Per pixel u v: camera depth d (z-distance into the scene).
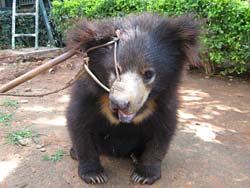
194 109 1.86
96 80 0.98
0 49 3.40
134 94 0.88
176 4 2.36
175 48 1.03
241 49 2.27
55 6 3.08
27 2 3.70
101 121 1.12
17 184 1.16
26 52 3.05
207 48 2.28
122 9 2.62
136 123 1.12
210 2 2.26
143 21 1.03
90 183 1.16
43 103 1.87
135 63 0.92
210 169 1.26
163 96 1.06
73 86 1.13
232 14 2.23
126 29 1.00
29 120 1.62
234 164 1.30
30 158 1.30
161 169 1.25
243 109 1.89
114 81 0.93
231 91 2.18
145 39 0.96
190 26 1.03
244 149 1.42
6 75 2.49
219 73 2.49
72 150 1.28
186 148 1.40
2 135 1.46
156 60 0.96
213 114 1.80
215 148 1.42
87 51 0.99
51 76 2.47
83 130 1.13
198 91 2.15
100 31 0.99
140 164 1.19
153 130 1.14
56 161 1.28
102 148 1.23
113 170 1.24
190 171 1.25
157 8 2.42
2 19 3.55
